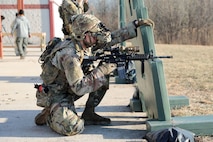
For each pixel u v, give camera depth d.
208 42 30.67
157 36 33.06
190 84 7.77
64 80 4.16
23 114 5.26
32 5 24.03
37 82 8.38
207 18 32.06
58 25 26.17
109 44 4.26
